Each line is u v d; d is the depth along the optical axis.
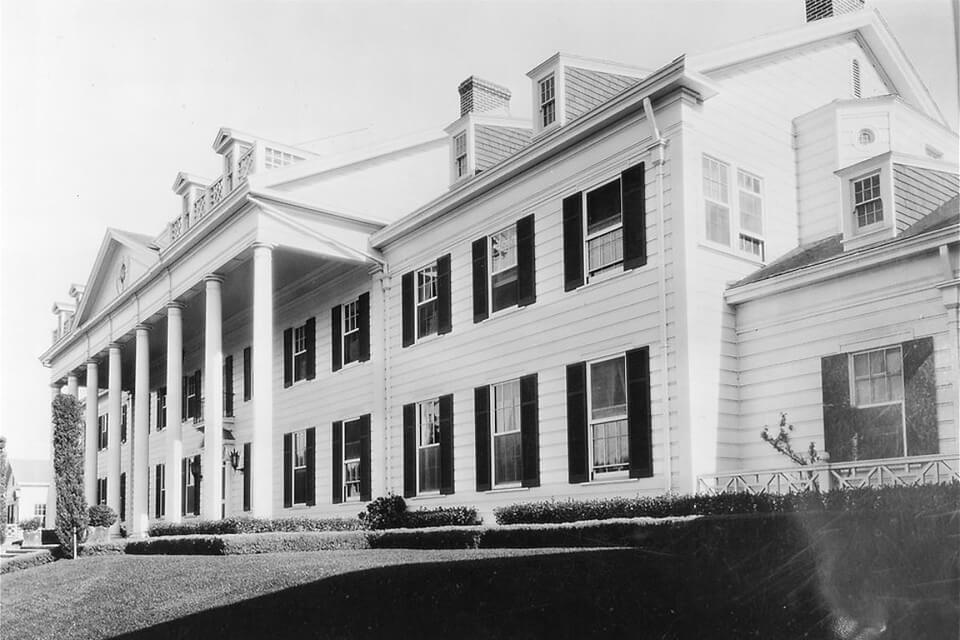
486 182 15.75
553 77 15.23
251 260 19.08
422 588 9.09
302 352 21.95
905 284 10.48
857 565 7.77
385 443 18.42
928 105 15.64
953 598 7.38
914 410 10.20
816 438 11.30
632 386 12.49
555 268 14.31
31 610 12.17
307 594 9.66
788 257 13.26
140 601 11.20
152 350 28.81
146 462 22.56
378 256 19.16
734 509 9.98
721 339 12.27
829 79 15.02
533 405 14.36
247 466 23.61
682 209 12.11
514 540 11.96
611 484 12.74
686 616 7.93
